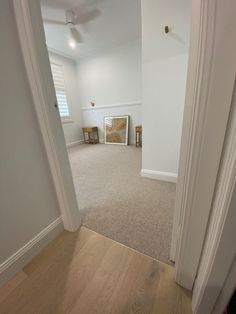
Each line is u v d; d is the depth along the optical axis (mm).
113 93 4305
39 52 885
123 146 4242
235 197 433
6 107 865
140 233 1241
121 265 1008
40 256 1102
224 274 543
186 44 1521
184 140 712
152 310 786
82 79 4605
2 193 896
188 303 802
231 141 461
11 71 861
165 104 1800
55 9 2350
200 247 702
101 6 2324
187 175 638
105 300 837
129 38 3439
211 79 480
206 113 514
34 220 1090
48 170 1143
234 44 429
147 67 1757
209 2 422
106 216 1452
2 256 926
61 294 876
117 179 2207
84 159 3223
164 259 1028
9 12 811
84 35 3139
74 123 4711
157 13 1524
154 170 2125
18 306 837
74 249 1140
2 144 870
